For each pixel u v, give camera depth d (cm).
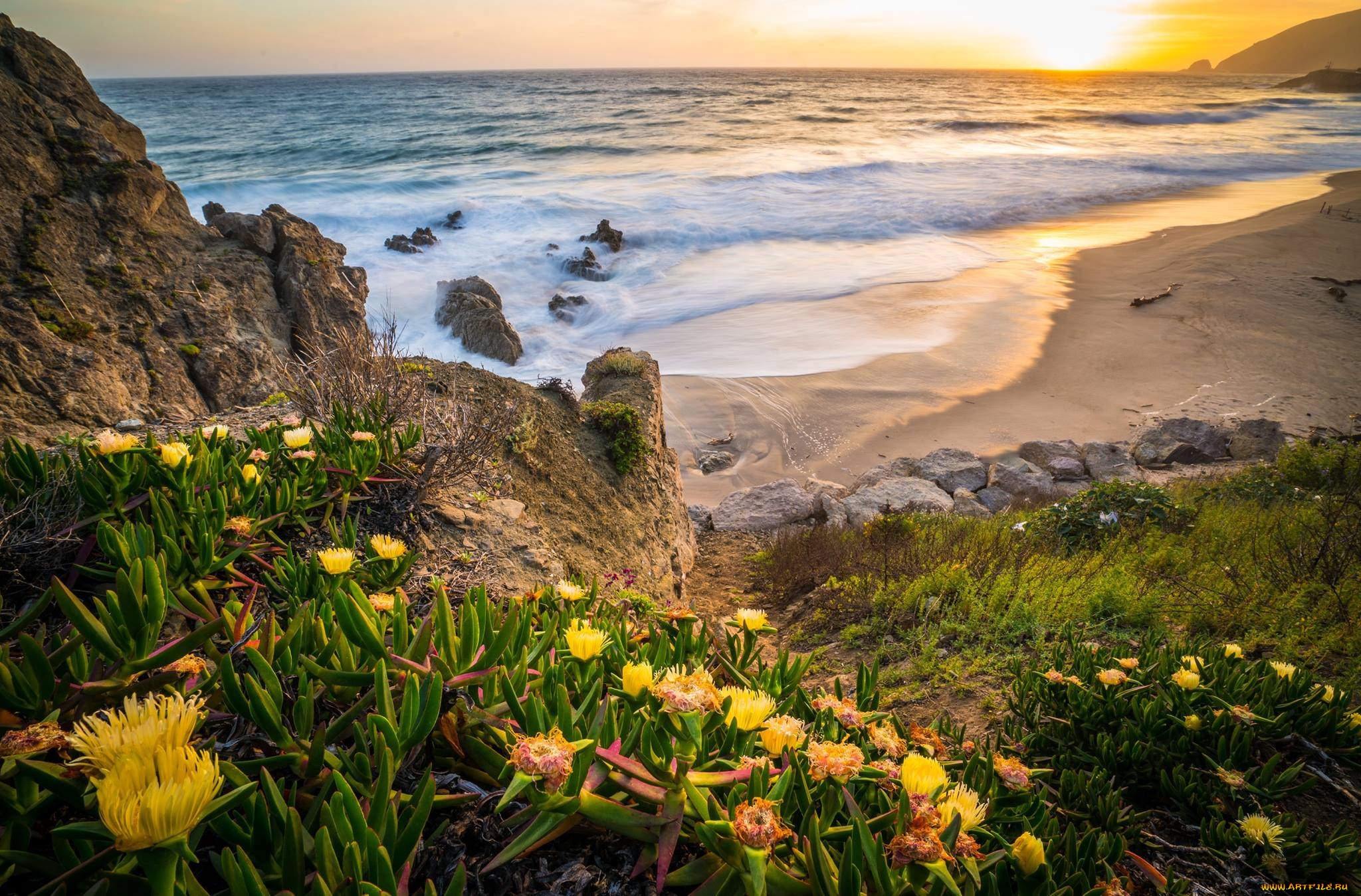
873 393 1714
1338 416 1541
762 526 1194
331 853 98
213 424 493
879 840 124
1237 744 254
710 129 6406
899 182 4003
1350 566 509
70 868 98
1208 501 909
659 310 2281
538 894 122
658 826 120
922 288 2386
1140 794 257
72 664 131
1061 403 1652
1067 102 10312
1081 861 165
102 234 673
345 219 3012
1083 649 337
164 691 134
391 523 358
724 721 136
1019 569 598
